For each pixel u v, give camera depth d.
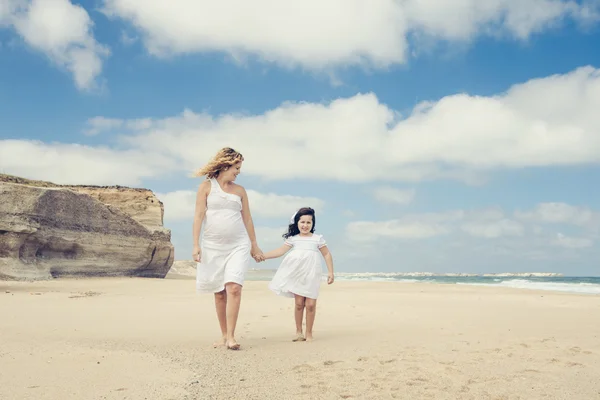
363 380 3.30
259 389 3.04
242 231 5.00
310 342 5.04
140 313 7.86
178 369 3.53
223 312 4.88
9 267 18.47
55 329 5.73
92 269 23.91
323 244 5.54
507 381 3.31
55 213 21.59
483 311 8.55
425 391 3.04
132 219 27.31
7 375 3.24
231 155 5.01
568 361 3.97
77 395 2.79
